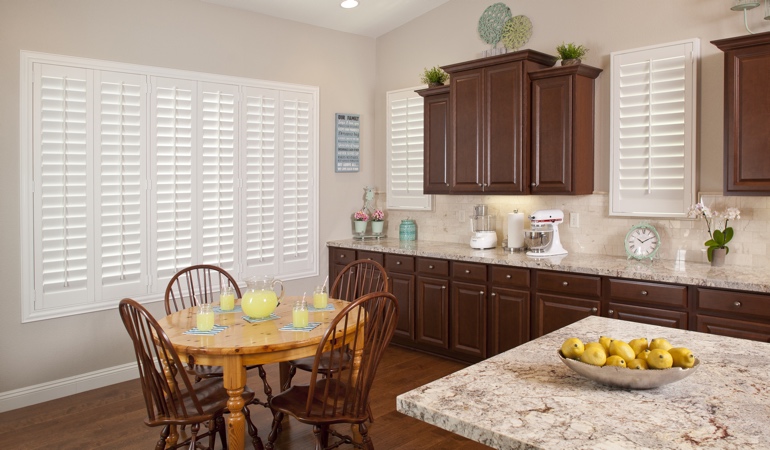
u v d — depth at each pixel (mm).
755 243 3555
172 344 2510
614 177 4059
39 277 3754
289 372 3477
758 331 3020
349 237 5625
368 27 5426
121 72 4043
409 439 3172
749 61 3152
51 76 3746
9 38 3584
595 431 1255
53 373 3840
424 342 4676
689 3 3750
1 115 3572
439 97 4855
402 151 5461
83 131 3895
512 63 4215
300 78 5137
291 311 3148
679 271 3439
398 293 4836
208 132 4512
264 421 3426
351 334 2842
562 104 4023
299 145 5141
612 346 1555
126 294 4137
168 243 4328
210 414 2477
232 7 4648
